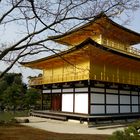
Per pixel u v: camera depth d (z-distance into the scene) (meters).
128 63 37.16
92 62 33.00
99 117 30.95
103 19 10.20
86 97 32.81
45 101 51.81
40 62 39.53
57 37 9.60
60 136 20.53
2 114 48.59
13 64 9.05
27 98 59.97
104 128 28.61
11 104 60.56
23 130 23.34
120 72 37.03
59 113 35.72
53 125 29.94
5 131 21.83
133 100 39.25
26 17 9.45
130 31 39.44
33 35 9.15
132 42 45.06
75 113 33.91
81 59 33.75
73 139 18.92
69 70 36.16
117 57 33.66
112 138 11.41
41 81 41.25
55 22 9.27
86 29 11.21
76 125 30.27
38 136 19.91
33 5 9.05
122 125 31.41
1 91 61.69
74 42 35.53
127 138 11.20
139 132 11.73
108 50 30.47
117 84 34.75
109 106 34.88
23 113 52.12
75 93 35.06
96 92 33.25
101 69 34.00
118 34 39.09
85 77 31.16
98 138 19.80
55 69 40.19
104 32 13.03
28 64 40.78
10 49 8.80
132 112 38.69
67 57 33.34
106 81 33.12
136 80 38.62
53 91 40.88
